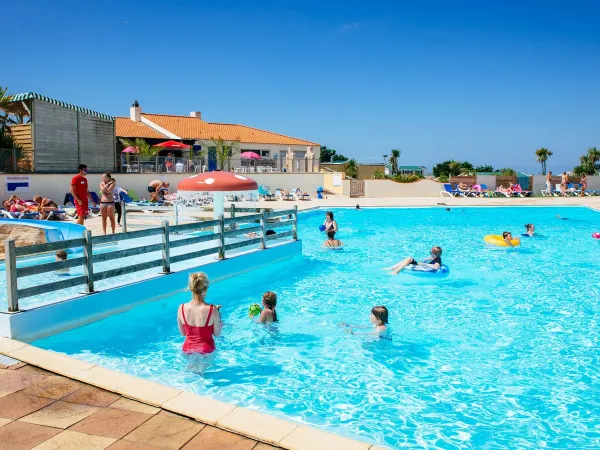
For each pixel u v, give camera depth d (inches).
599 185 1518.2
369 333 279.6
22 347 217.8
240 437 148.8
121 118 1610.5
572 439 173.0
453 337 274.8
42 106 902.4
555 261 489.7
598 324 297.9
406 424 182.1
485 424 182.5
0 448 138.7
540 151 3339.1
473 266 465.1
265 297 286.0
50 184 863.7
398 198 1365.7
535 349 257.8
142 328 286.0
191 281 236.8
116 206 603.5
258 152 1720.0
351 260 495.5
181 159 1203.9
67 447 140.2
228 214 553.6
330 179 1446.9
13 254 244.4
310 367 233.1
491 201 1213.7
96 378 186.1
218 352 249.4
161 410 164.9
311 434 149.1
